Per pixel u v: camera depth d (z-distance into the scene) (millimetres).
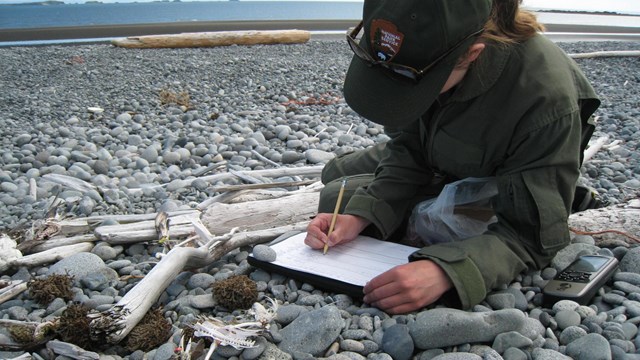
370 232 2834
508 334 2055
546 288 2377
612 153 4992
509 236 2414
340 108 6957
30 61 10273
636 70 9906
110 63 10086
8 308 2521
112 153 5188
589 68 10188
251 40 12898
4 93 7840
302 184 3934
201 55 11047
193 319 2242
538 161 2348
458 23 2102
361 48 2227
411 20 2090
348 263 2537
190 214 3252
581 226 3010
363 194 2812
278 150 5234
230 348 2072
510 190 2387
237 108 7016
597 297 2416
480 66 2328
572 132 2342
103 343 2195
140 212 3678
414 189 2904
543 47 2396
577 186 3010
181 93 7410
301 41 13375
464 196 2678
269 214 3221
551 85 2311
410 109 2176
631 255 2668
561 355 1958
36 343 2191
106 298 2504
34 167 4746
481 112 2422
